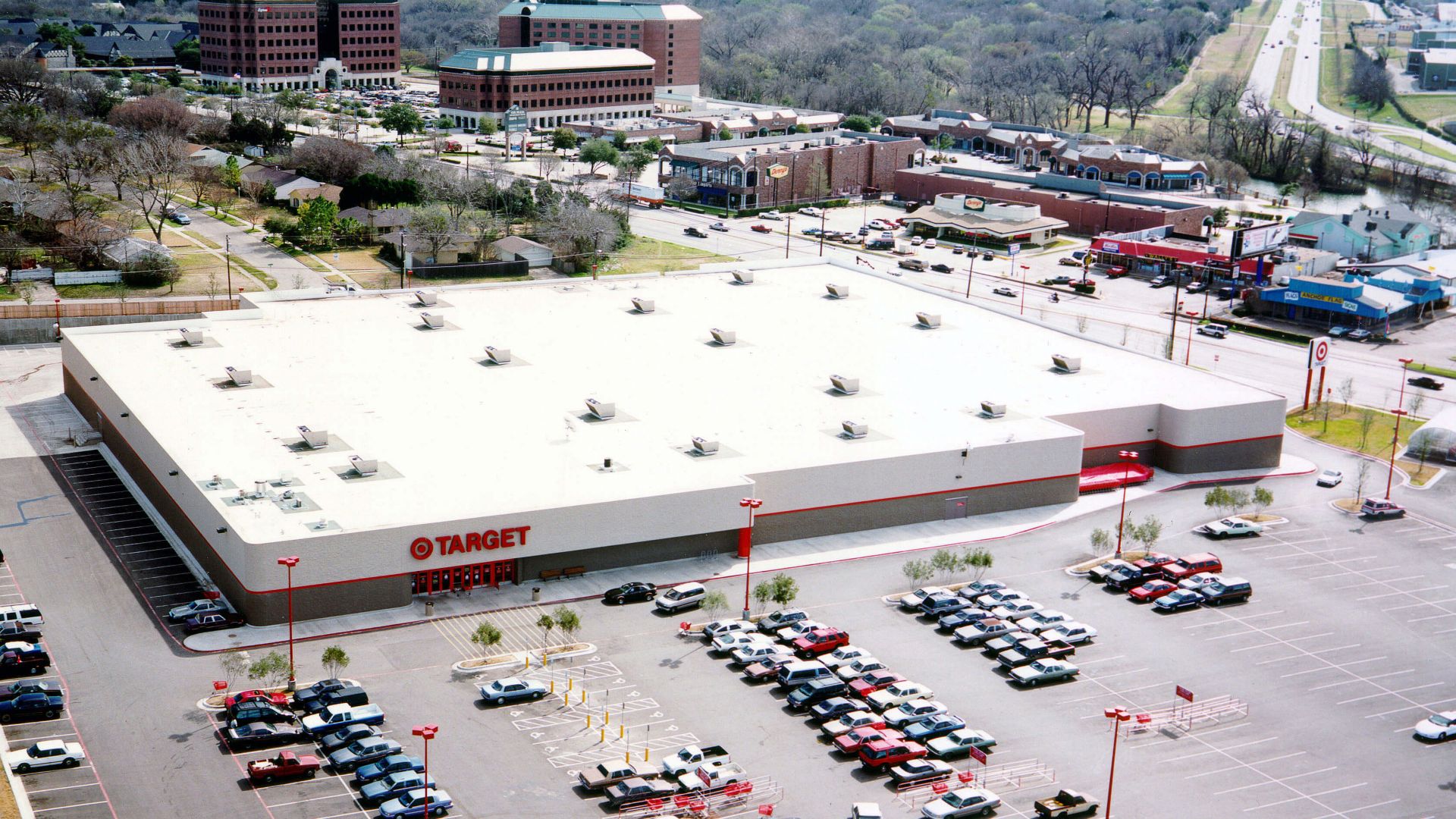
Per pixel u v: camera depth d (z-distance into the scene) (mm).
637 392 183625
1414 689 131875
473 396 179750
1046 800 109688
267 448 159375
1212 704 127438
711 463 160125
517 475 154625
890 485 164000
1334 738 122562
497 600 143500
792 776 113688
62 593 143000
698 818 107250
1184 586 150250
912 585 150375
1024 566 156500
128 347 195000
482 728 118938
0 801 105375
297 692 122562
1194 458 186875
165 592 144000
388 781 109125
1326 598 150750
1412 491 185250
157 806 106375
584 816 106875
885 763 114875
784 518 159875
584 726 119938
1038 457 171500
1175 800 112125
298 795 108562
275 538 135375
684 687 127312
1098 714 125188
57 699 119562
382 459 157750
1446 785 115875
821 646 134125
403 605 141500
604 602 143625
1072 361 199375
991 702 126500
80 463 179375
